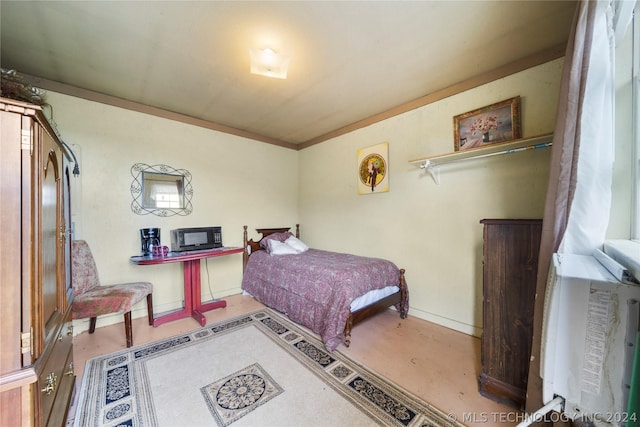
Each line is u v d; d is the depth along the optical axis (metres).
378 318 2.77
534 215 2.04
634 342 0.73
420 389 1.63
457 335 2.37
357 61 2.07
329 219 3.90
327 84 2.44
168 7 1.50
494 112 2.23
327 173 3.92
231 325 2.58
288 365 1.89
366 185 3.33
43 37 1.75
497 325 1.54
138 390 1.62
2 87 1.06
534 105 2.03
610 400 0.77
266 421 1.38
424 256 2.74
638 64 1.11
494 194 2.26
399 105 2.93
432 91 2.61
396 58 2.04
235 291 3.64
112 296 2.13
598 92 1.02
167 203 3.04
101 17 1.58
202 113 3.14
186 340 2.27
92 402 1.51
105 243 2.62
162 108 2.99
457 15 1.59
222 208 3.54
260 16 1.58
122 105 2.73
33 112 0.94
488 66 2.18
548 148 1.98
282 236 3.84
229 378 1.73
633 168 1.13
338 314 2.14
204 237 3.13
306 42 1.83
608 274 0.83
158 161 2.98
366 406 1.48
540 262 1.19
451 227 2.53
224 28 1.68
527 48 1.94
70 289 1.68
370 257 3.20
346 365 1.89
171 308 3.04
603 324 0.79
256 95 2.67
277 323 2.63
